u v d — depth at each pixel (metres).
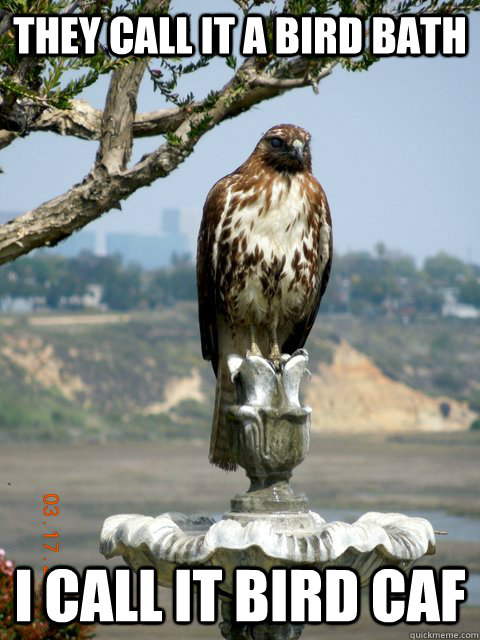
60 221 10.51
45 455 141.75
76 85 9.84
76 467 118.75
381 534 9.42
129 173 10.41
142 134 12.29
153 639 31.66
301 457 10.15
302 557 9.15
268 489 10.18
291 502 10.11
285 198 10.95
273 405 10.09
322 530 9.72
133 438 184.12
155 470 115.50
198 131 10.27
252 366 10.09
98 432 184.75
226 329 11.55
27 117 10.45
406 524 10.15
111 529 10.10
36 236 10.48
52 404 190.50
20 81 10.02
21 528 60.41
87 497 83.38
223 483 99.19
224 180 11.27
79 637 12.55
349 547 9.23
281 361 10.51
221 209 11.12
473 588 39.62
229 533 9.18
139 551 9.73
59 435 178.75
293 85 10.70
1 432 175.75
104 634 32.53
